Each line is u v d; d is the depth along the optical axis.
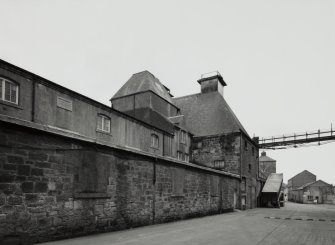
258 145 32.22
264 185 34.19
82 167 8.84
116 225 9.96
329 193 61.56
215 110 29.41
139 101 23.91
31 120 11.83
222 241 8.54
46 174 7.71
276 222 14.60
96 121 15.41
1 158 6.68
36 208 7.36
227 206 21.27
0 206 6.55
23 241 6.96
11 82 11.38
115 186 10.05
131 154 10.99
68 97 13.75
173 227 11.33
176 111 28.12
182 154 25.30
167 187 13.20
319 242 8.66
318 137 28.59
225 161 25.98
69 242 7.56
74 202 8.45
